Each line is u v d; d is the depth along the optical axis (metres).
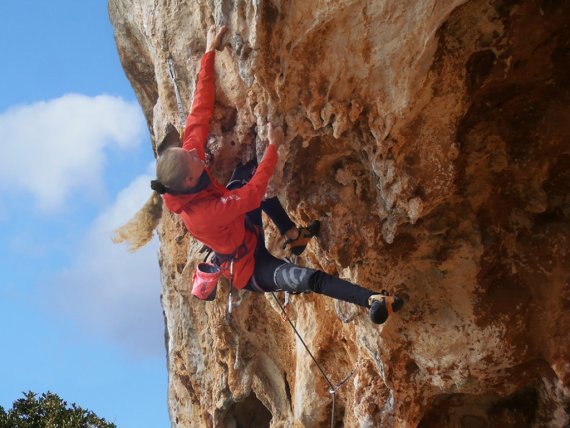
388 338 6.79
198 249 9.73
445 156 5.83
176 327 11.03
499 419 7.16
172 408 12.03
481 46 5.57
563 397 6.58
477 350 6.55
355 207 6.24
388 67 5.42
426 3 5.12
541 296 6.45
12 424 12.36
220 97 6.29
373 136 5.80
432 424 7.34
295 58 5.46
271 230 7.23
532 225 6.47
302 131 5.84
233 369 9.83
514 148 6.20
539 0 5.43
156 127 8.29
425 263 6.58
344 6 5.18
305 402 8.27
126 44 9.80
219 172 6.55
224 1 5.45
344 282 5.18
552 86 6.02
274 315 9.17
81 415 12.87
